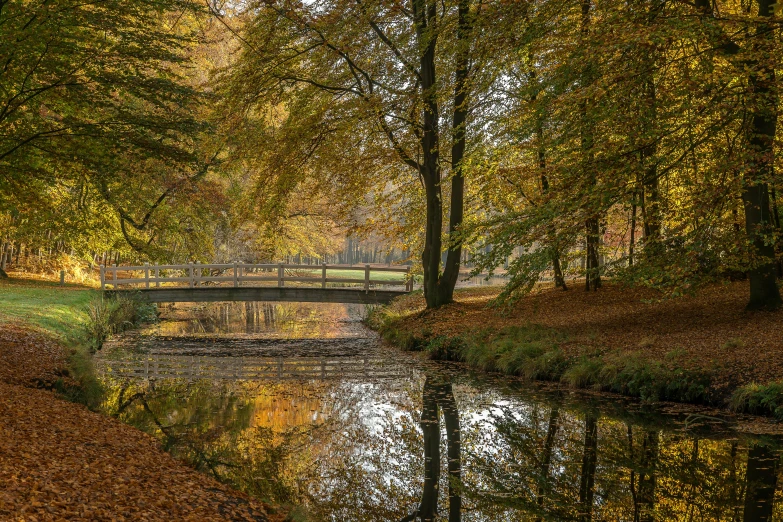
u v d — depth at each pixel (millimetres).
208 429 10461
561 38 13570
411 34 18656
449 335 18359
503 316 18969
